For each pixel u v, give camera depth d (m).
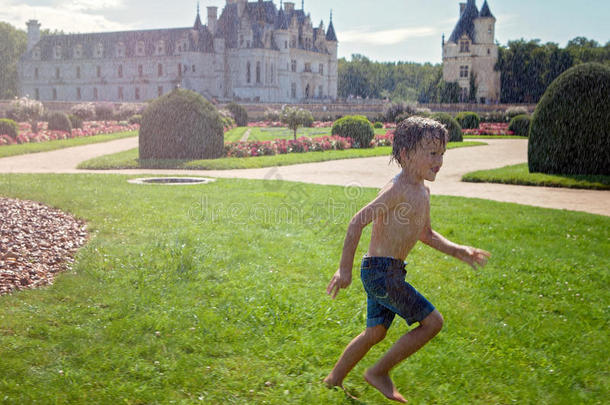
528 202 11.23
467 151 24.52
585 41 107.44
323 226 7.96
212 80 91.12
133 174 15.09
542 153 15.23
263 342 3.75
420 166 2.78
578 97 14.55
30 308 4.27
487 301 4.84
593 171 14.70
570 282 5.44
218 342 3.77
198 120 19.27
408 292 2.83
